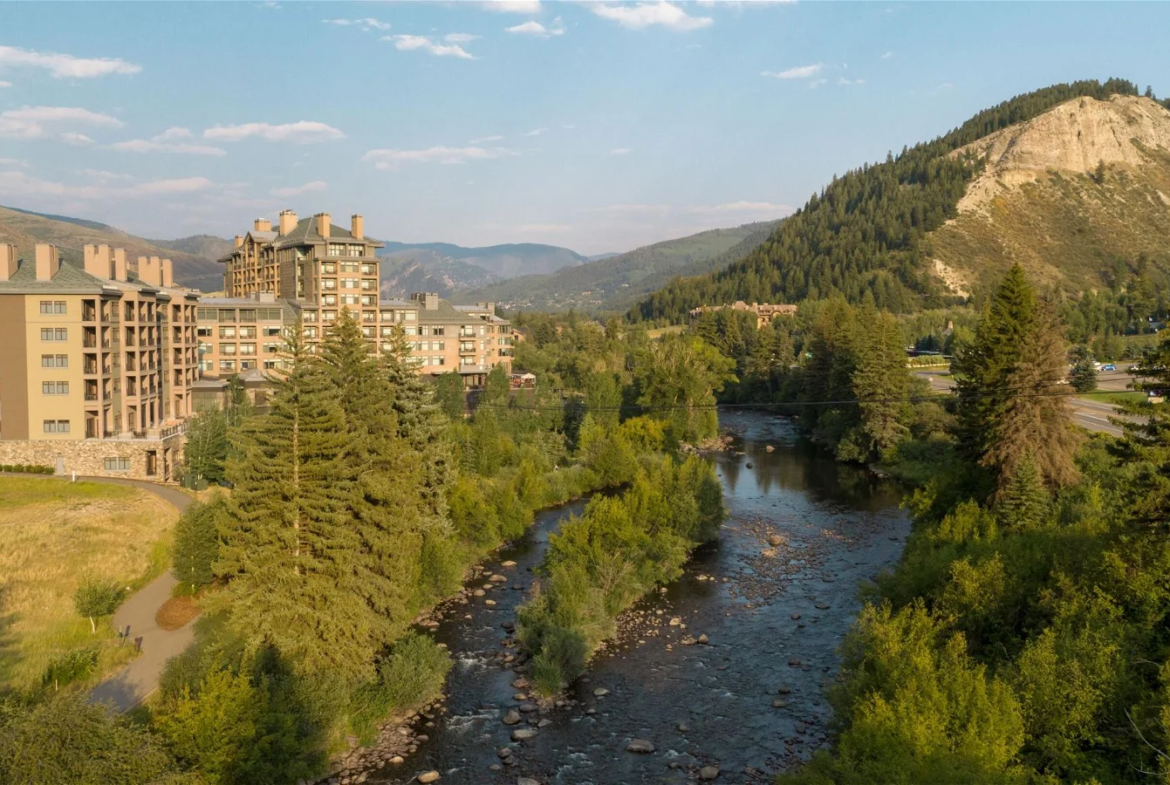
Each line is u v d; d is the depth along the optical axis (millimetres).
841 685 37500
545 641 47938
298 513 43406
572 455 104188
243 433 48406
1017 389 62094
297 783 36156
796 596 60406
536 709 43656
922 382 122938
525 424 112938
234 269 197000
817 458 115625
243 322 139000
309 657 41781
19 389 84125
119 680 40938
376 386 56781
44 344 83875
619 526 59812
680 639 52812
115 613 50781
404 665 44125
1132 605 36219
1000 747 26578
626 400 135125
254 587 43188
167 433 89750
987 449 64062
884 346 109750
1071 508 56094
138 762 26734
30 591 51531
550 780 36906
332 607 42906
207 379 130500
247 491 43969
